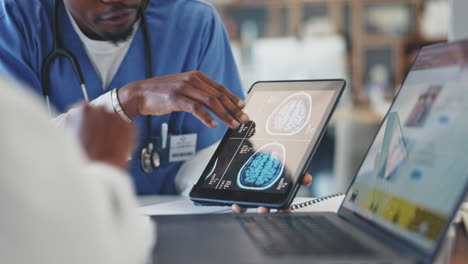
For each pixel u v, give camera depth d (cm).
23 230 35
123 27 125
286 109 101
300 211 93
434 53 74
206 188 98
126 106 111
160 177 134
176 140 132
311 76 450
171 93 104
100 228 38
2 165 35
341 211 83
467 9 110
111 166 47
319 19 541
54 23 126
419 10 536
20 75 125
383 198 69
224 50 149
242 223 76
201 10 143
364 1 538
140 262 45
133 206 46
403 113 75
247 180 94
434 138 63
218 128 140
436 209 55
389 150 74
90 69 128
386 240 61
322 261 52
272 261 52
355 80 528
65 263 36
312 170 265
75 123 51
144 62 133
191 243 62
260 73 463
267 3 544
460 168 54
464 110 59
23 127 36
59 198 36
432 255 51
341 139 269
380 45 537
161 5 139
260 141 100
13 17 126
